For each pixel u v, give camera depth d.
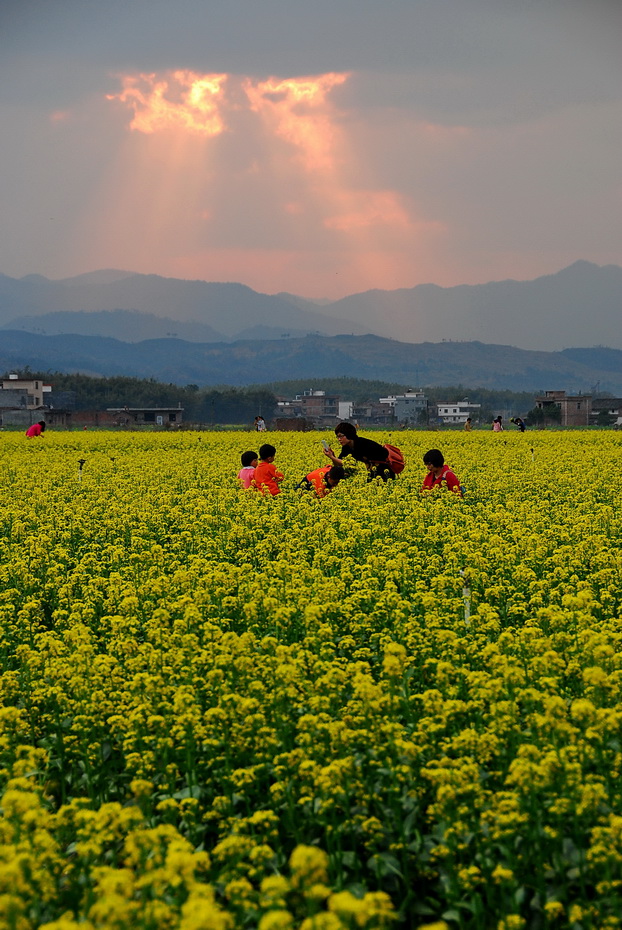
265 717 7.26
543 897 5.39
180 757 7.13
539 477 23.56
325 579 11.16
